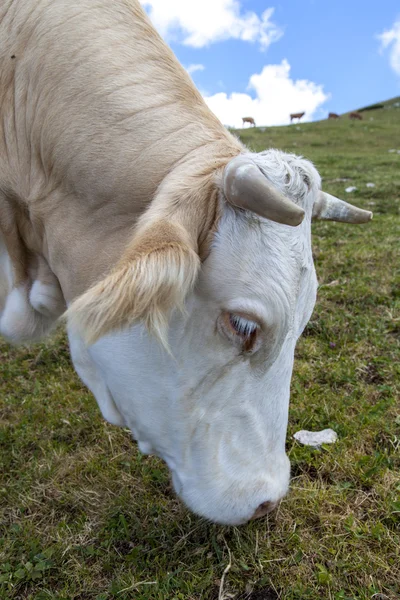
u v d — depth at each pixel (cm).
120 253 81
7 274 104
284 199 64
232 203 69
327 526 98
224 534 98
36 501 109
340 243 248
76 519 105
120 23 89
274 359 75
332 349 158
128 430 129
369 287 193
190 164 76
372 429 123
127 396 82
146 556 96
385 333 165
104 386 90
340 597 85
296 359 153
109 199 81
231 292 70
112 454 121
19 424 133
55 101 85
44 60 87
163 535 99
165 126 81
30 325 107
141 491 110
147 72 86
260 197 65
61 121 85
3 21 92
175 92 86
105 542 98
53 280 101
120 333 78
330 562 92
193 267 64
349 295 187
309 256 75
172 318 72
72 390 146
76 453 123
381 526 97
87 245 84
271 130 1220
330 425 125
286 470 88
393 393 137
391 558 93
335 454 114
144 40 89
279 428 82
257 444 81
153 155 79
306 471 113
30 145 90
